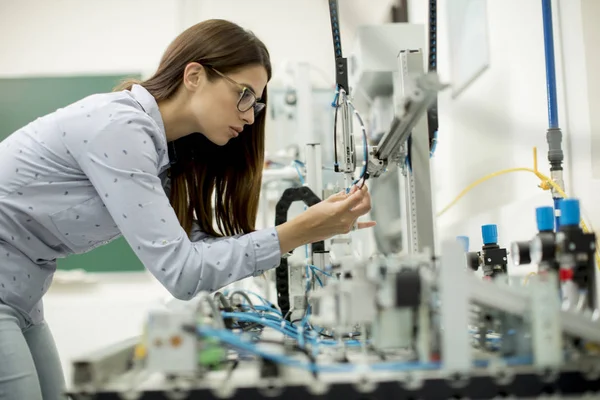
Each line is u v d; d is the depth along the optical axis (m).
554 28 1.42
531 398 0.60
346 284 0.72
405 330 0.69
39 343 1.30
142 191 1.04
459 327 0.62
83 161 1.07
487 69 1.95
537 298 0.64
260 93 1.33
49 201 1.13
